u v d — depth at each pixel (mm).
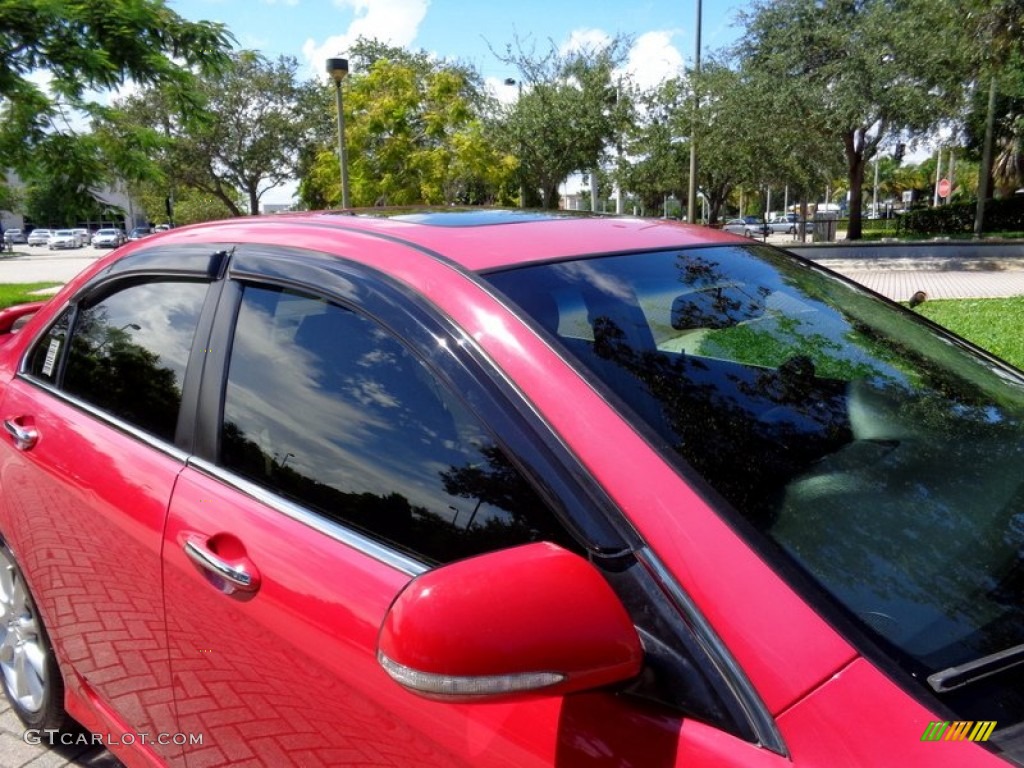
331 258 1850
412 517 1521
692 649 1147
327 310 1794
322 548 1584
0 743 2779
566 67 26656
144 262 2352
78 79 10719
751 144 21656
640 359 1610
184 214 49562
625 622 1141
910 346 2090
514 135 26562
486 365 1501
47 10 9977
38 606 2514
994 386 2014
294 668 1583
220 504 1794
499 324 1546
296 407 1775
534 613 1105
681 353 1710
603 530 1270
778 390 1720
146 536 1934
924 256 21062
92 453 2166
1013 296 12312
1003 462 1701
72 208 12422
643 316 1760
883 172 71750
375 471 1604
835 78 20906
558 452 1364
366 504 1596
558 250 1880
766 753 1062
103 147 12023
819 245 21984
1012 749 1046
